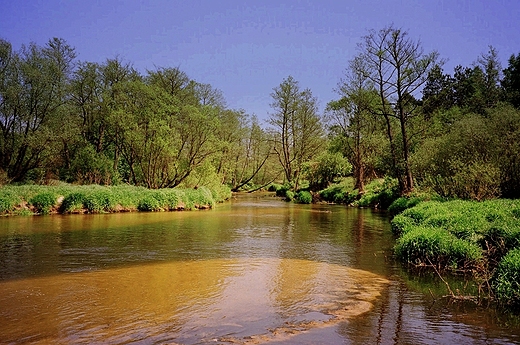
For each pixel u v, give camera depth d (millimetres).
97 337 4852
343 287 7387
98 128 35469
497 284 6652
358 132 32812
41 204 20000
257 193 50969
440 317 5738
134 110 30016
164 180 30609
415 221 12930
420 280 7930
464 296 6723
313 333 5066
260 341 4773
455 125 20844
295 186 42438
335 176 39125
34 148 27297
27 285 7289
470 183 15688
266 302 6414
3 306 6059
